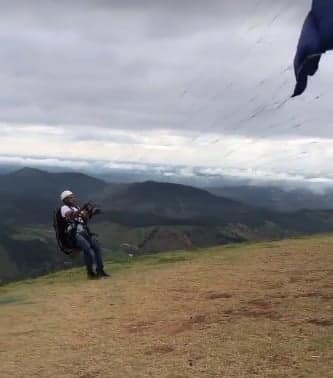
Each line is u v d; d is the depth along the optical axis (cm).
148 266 1152
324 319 622
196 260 1152
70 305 827
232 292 800
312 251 1102
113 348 602
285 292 771
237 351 544
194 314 702
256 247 1252
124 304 798
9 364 580
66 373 538
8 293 989
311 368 483
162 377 498
